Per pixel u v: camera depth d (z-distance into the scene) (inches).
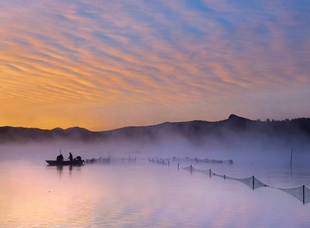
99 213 1398.9
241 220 1279.5
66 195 1894.7
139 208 1494.8
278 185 2458.2
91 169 4165.8
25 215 1373.0
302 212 1412.4
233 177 3100.4
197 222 1249.4
